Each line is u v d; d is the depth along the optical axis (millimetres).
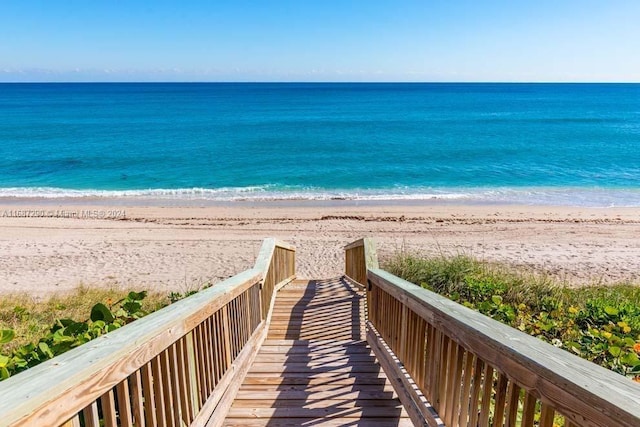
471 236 13680
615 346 3600
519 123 50781
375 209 17312
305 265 11602
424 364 2650
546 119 55594
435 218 15867
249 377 3678
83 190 21203
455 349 2180
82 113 63938
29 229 14562
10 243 13023
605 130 43906
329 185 22141
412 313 2895
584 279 9750
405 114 62750
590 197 19250
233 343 3535
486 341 1771
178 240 13500
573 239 13281
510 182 22281
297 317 6035
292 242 13406
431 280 6984
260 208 17641
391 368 3375
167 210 17344
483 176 23641
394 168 25875
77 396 1370
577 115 61500
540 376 1398
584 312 5137
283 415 2941
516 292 6266
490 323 1912
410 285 3107
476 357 1933
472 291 6457
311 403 3137
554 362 1390
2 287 9562
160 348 2012
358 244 7246
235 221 15672
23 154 30688
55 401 1260
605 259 11375
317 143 35625
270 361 4133
